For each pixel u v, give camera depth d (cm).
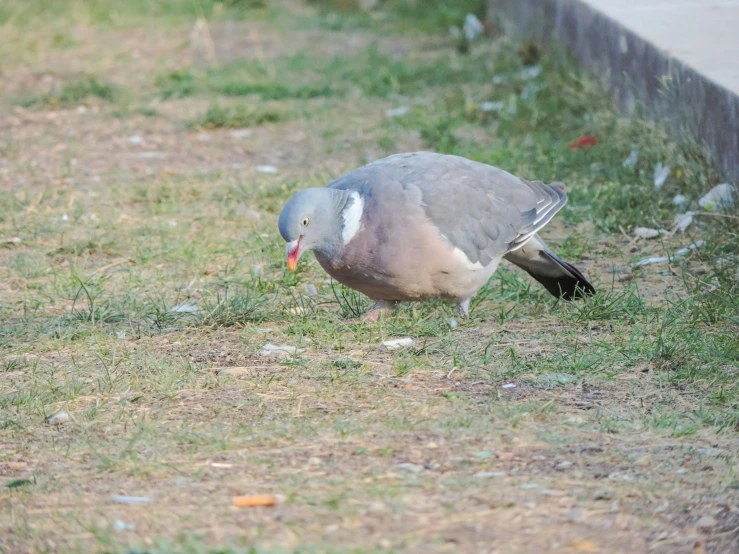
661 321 1010
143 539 639
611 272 1181
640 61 1580
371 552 606
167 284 1169
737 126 1272
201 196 1475
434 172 996
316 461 742
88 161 1673
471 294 1030
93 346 995
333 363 932
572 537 633
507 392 863
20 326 1043
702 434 782
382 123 1791
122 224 1374
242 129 1831
